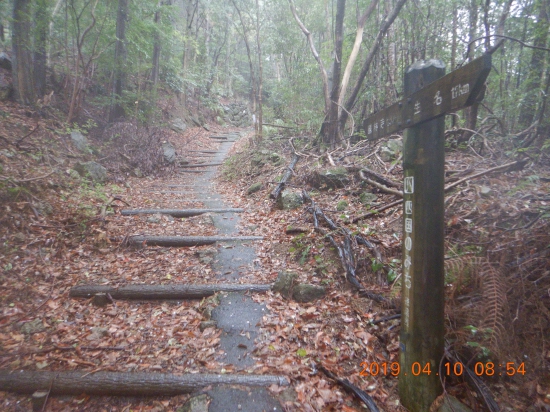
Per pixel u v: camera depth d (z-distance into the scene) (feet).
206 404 7.59
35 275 12.33
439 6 23.61
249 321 10.57
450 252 10.46
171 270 13.74
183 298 11.97
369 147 23.47
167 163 33.71
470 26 20.85
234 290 12.05
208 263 14.30
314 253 13.46
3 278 11.67
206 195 25.29
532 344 7.86
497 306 7.56
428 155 6.51
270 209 19.81
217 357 9.17
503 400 7.41
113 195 22.06
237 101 81.71
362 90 30.35
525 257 8.95
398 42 28.63
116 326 10.44
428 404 7.01
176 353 9.33
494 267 8.79
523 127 20.04
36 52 28.14
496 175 14.19
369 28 31.04
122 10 32.07
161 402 7.90
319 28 40.06
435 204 6.59
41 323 10.34
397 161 18.93
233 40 80.23
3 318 10.32
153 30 36.99
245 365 8.87
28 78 26.55
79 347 9.43
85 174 22.86
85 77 31.73
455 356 7.83
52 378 8.18
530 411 7.16
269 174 26.14
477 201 12.11
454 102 5.16
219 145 48.96
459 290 8.84
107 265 13.84
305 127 35.55
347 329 9.89
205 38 66.49
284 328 10.15
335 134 27.84
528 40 17.87
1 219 13.69
